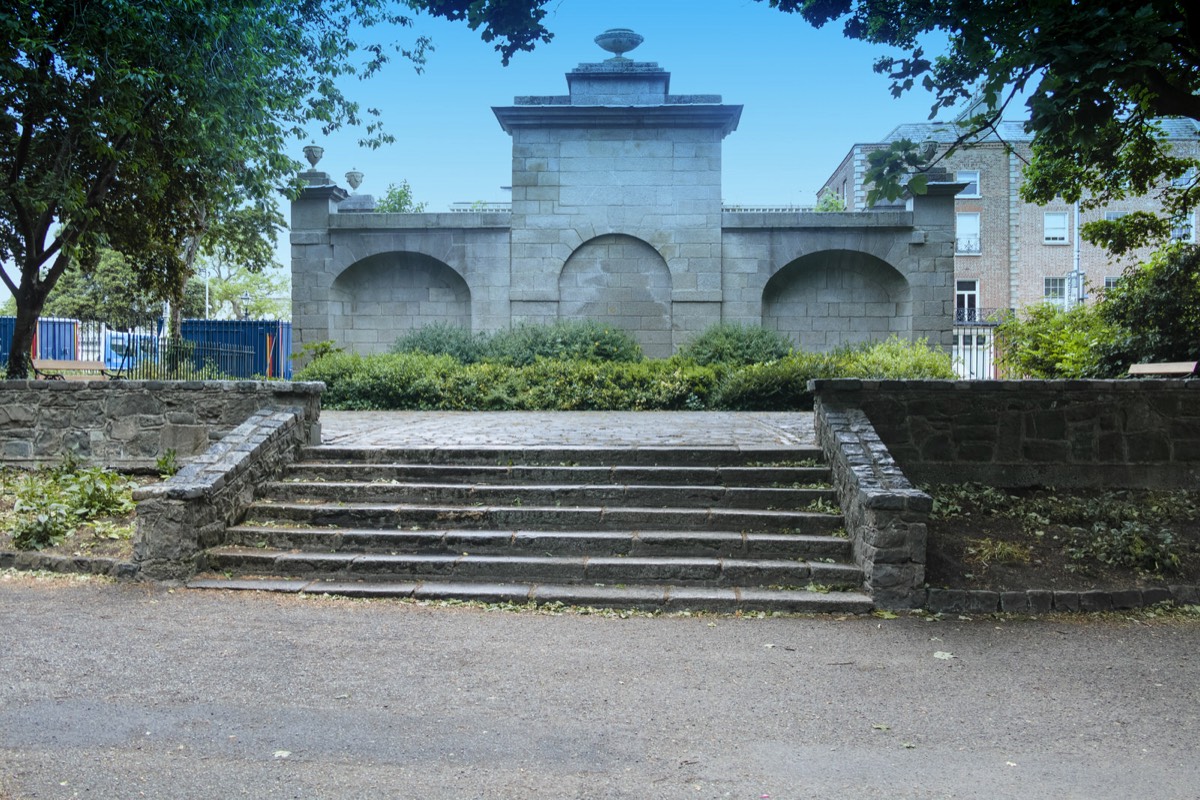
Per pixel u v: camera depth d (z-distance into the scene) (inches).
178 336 868.0
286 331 967.6
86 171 618.2
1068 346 741.3
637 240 778.8
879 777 152.5
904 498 262.2
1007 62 287.0
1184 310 619.2
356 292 801.6
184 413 376.5
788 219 770.2
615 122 775.1
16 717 173.2
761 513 303.9
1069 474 337.7
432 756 158.1
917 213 767.7
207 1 526.9
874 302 788.6
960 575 271.6
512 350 717.3
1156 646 228.7
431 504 322.3
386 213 782.5
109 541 306.3
